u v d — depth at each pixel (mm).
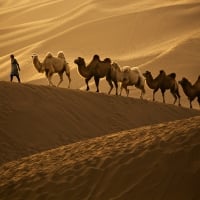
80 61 50438
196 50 111438
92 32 139750
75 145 26828
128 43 133875
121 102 49969
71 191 21594
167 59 108562
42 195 22172
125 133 25781
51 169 23922
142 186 19984
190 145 20625
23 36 163125
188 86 58000
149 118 49781
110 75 52000
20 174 24891
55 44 136875
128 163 21422
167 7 145125
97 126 44125
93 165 22500
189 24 137125
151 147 21750
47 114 42062
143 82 56156
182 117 53594
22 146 37469
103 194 20641
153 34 135500
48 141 39031
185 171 19531
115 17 144250
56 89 46719
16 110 41062
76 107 45094
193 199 18375
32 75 117750
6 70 124375
